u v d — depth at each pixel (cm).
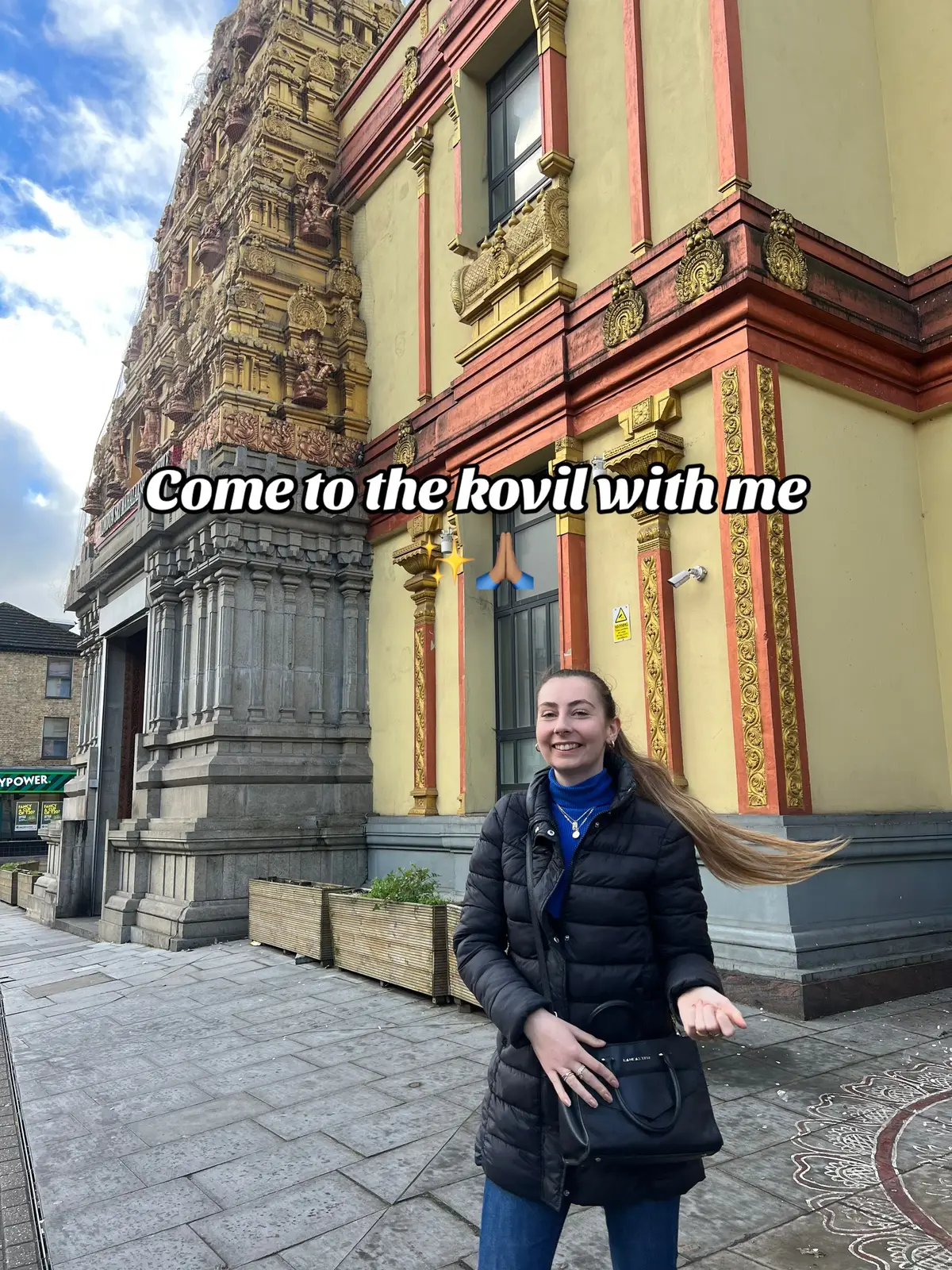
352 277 1348
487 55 1072
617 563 805
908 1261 283
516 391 939
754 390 681
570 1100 169
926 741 758
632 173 812
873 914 656
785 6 780
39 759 3625
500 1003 180
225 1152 417
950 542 788
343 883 1122
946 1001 622
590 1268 294
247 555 1155
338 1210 347
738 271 680
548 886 191
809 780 654
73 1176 399
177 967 909
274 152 1351
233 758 1090
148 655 1294
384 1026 630
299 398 1253
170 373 1508
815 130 780
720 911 650
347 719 1200
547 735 201
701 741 707
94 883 1516
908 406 802
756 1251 295
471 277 1016
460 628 1041
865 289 767
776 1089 447
